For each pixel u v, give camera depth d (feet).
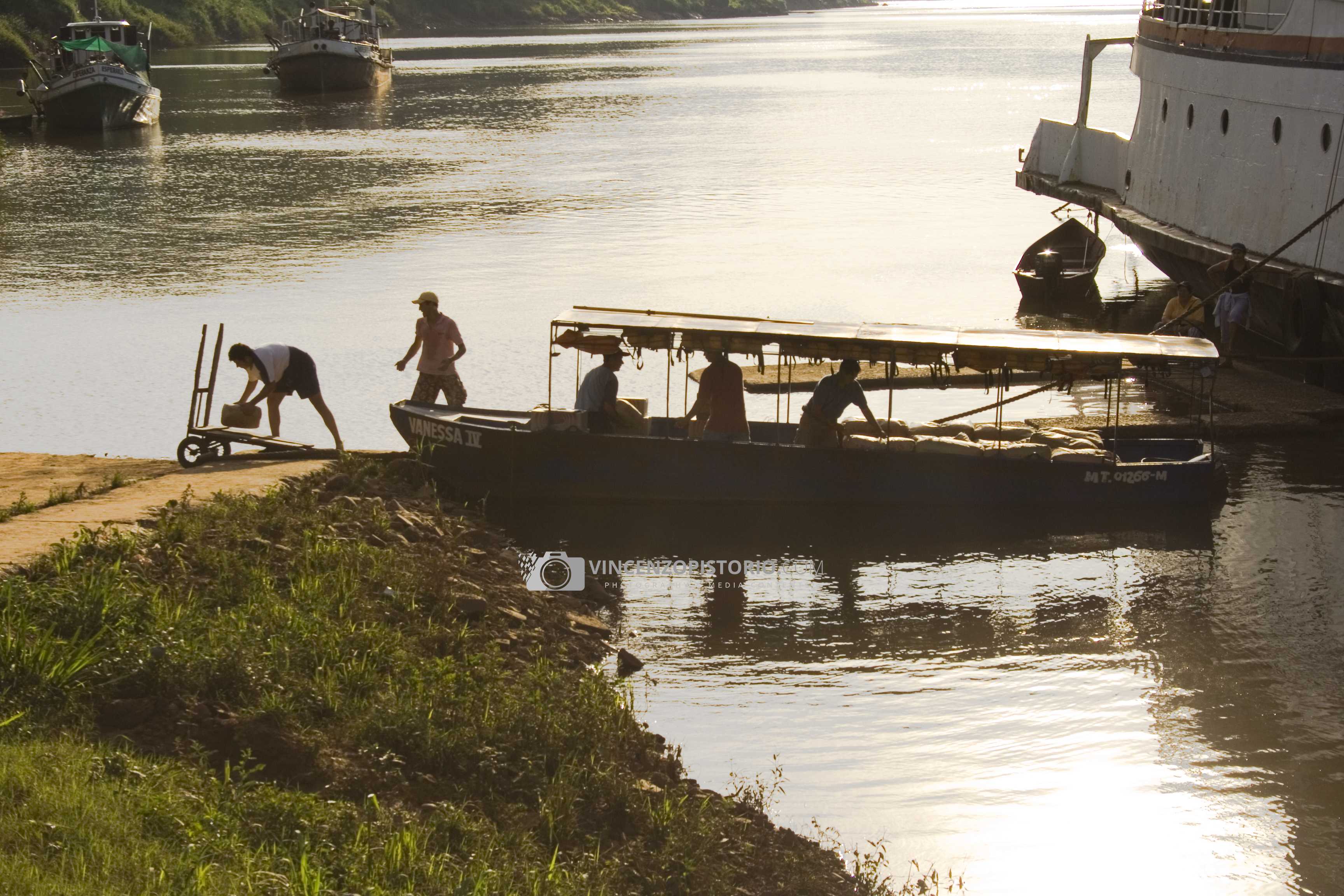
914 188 253.65
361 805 45.14
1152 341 89.20
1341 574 76.43
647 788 50.19
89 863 35.70
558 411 87.30
